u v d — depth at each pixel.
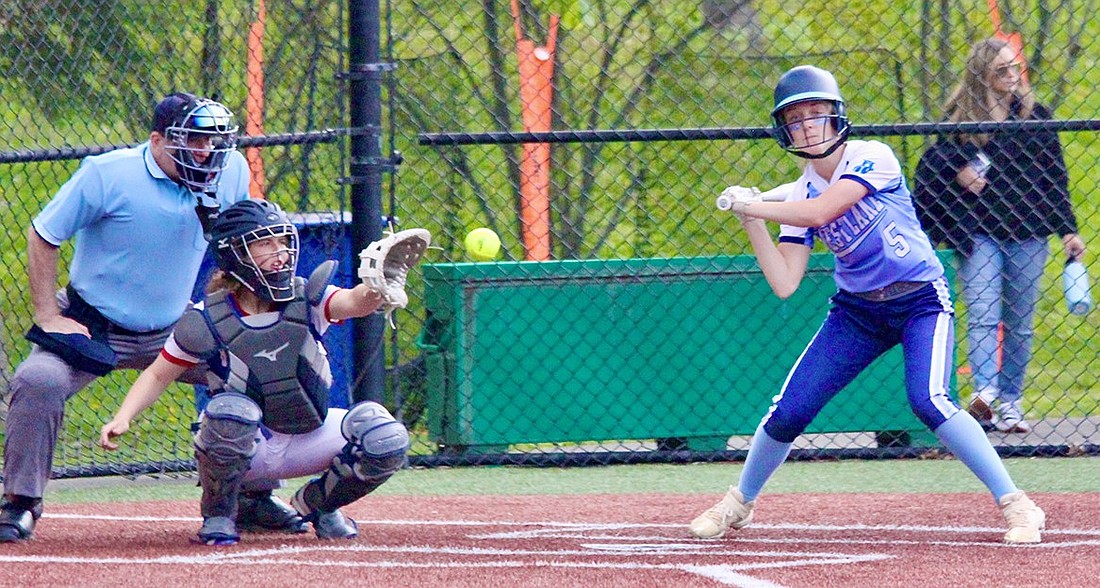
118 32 29.33
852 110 35.00
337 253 26.17
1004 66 27.64
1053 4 34.59
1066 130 25.48
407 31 32.88
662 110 35.09
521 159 32.53
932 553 17.27
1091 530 19.00
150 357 19.53
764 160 35.28
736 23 35.25
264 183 28.03
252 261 17.02
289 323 17.38
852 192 17.89
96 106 29.44
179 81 29.61
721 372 26.88
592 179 33.41
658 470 26.36
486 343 26.81
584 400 26.88
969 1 34.09
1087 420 31.05
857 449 26.80
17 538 18.41
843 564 16.52
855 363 18.64
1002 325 28.47
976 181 27.39
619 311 26.83
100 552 17.47
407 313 29.75
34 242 18.38
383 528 20.00
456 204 32.12
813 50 35.41
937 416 18.05
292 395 17.50
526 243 32.25
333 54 28.36
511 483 25.08
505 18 33.62
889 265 18.11
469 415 26.75
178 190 18.86
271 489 19.28
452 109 32.84
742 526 19.08
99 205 18.47
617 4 35.66
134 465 26.17
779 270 18.62
